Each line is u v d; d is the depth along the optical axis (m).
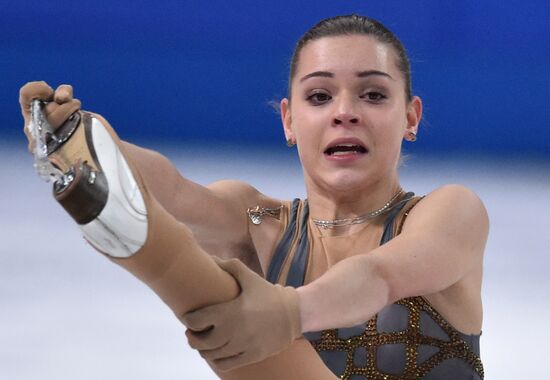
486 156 28.27
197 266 6.46
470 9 28.20
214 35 28.73
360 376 8.59
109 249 6.37
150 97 28.67
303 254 9.28
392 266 7.67
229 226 9.61
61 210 21.44
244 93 28.75
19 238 18.89
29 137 6.89
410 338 8.59
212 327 6.55
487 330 14.54
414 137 9.93
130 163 6.43
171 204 9.07
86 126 6.46
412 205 9.17
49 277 16.45
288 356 7.42
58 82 28.33
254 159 27.31
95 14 28.41
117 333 13.91
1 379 11.98
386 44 9.25
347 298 7.11
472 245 8.48
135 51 28.61
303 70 9.25
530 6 28.25
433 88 28.25
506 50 28.34
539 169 27.31
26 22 28.23
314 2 28.33
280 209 9.84
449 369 8.70
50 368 12.43
